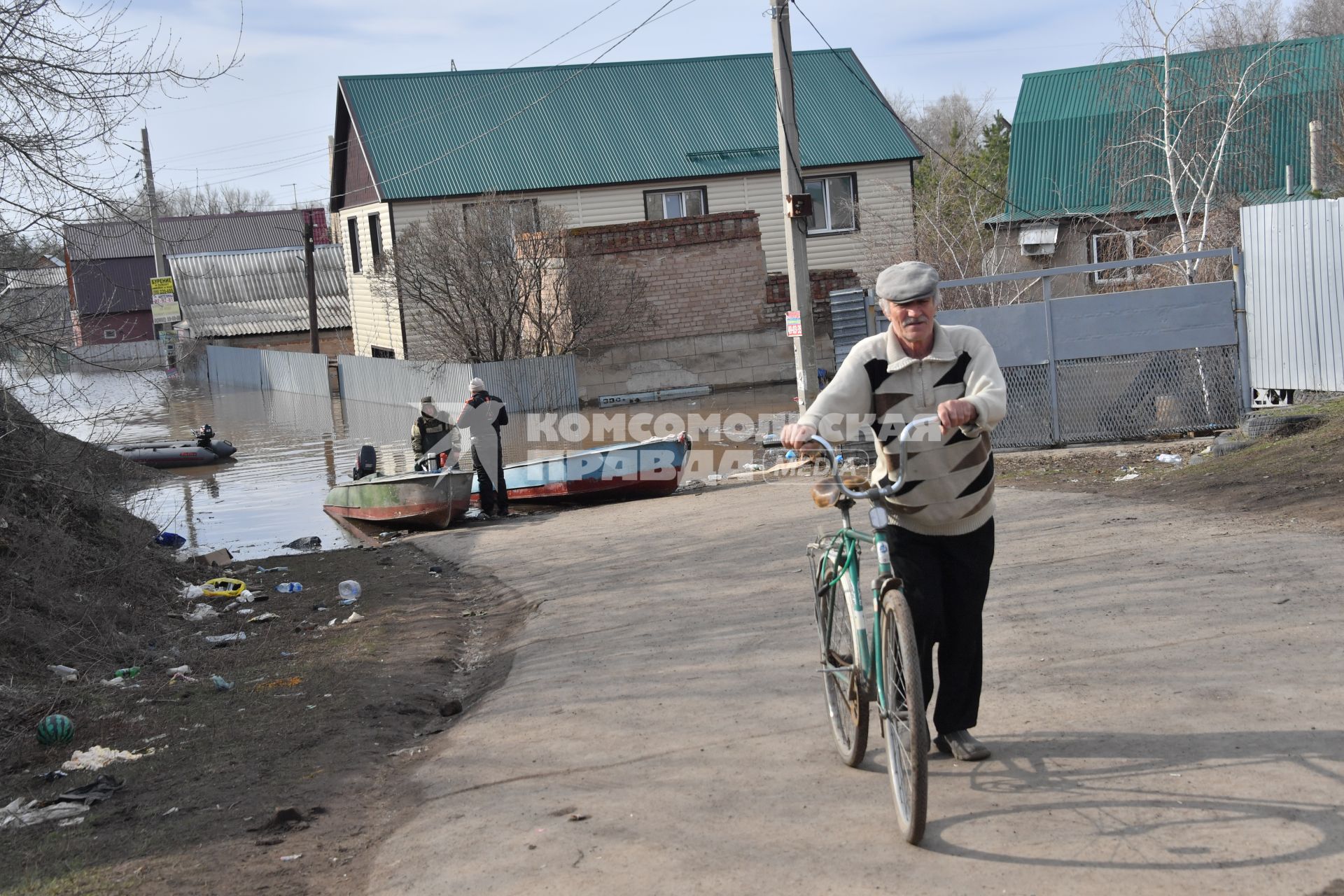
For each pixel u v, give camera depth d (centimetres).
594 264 2784
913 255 2916
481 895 391
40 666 778
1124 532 872
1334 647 547
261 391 4012
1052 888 353
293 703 691
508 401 2678
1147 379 1380
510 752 552
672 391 2866
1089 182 2870
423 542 1367
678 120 3381
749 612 788
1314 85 2759
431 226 2848
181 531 1648
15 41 857
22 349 955
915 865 379
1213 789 410
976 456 434
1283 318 1322
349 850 453
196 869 436
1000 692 548
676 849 411
